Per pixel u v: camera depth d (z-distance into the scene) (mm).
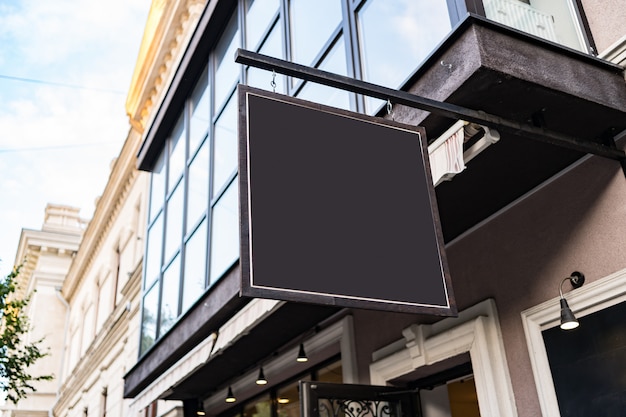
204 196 7141
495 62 3059
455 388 6531
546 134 3334
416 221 3102
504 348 4180
